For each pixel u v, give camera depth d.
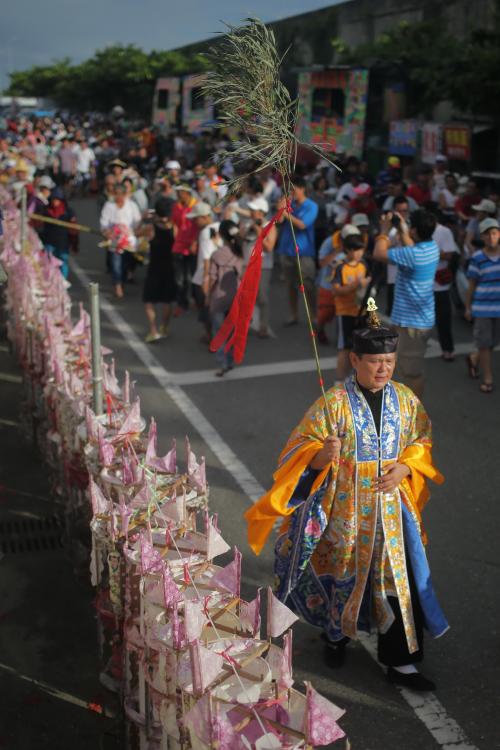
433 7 36.72
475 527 10.65
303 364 17.11
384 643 7.57
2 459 12.56
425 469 7.35
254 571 9.68
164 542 6.66
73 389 9.36
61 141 48.69
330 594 7.65
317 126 37.62
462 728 7.23
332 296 17.66
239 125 6.65
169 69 84.31
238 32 6.55
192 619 5.26
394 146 33.41
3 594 9.26
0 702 7.59
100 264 27.88
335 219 25.66
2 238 18.09
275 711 5.07
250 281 7.22
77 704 7.57
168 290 18.50
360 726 7.25
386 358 7.04
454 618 8.78
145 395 15.43
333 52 45.47
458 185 24.59
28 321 12.66
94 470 7.86
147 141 52.09
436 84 29.73
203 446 13.11
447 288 16.73
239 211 18.81
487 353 15.30
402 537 7.36
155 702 5.75
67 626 8.71
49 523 10.71
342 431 7.23
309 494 7.27
